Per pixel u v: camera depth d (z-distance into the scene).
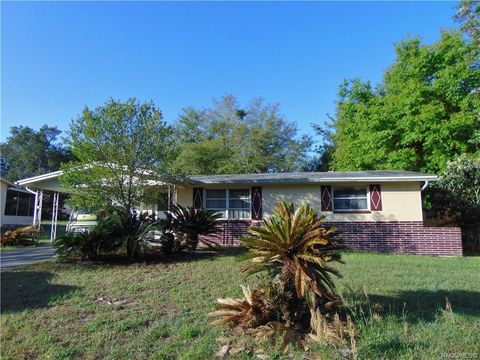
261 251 4.03
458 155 16.55
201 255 10.05
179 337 3.92
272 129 30.27
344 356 3.28
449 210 14.28
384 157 19.08
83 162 9.62
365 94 21.91
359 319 4.13
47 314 4.82
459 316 4.38
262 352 3.50
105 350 3.68
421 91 17.80
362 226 13.02
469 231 13.98
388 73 21.34
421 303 5.04
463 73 17.23
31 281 6.78
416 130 17.52
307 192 13.64
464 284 6.34
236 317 4.05
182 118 32.34
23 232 14.27
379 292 5.74
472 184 13.66
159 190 10.99
